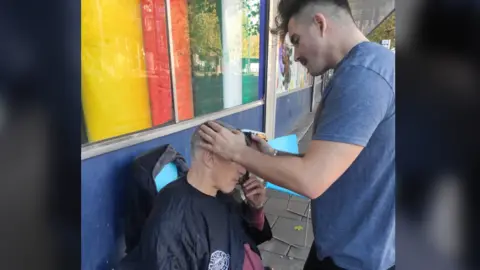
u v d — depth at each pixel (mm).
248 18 4016
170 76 2332
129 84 1896
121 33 1826
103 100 1685
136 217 1666
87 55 1586
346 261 1050
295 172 864
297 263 2473
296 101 7633
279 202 3477
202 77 2939
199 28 2838
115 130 1765
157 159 1698
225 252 1139
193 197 1107
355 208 1014
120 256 1725
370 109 855
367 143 927
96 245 1558
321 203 1082
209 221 1114
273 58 4906
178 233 1074
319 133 894
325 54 1013
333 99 902
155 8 2146
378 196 974
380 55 902
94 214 1541
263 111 4816
